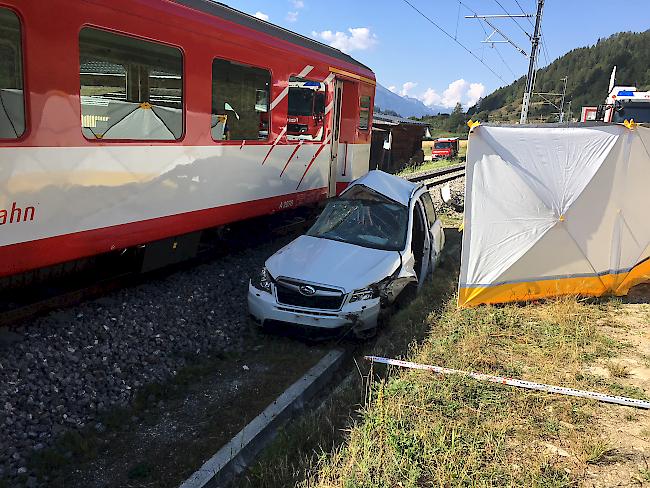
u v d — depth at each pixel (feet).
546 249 21.43
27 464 11.50
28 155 15.21
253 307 18.70
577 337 18.03
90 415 13.50
